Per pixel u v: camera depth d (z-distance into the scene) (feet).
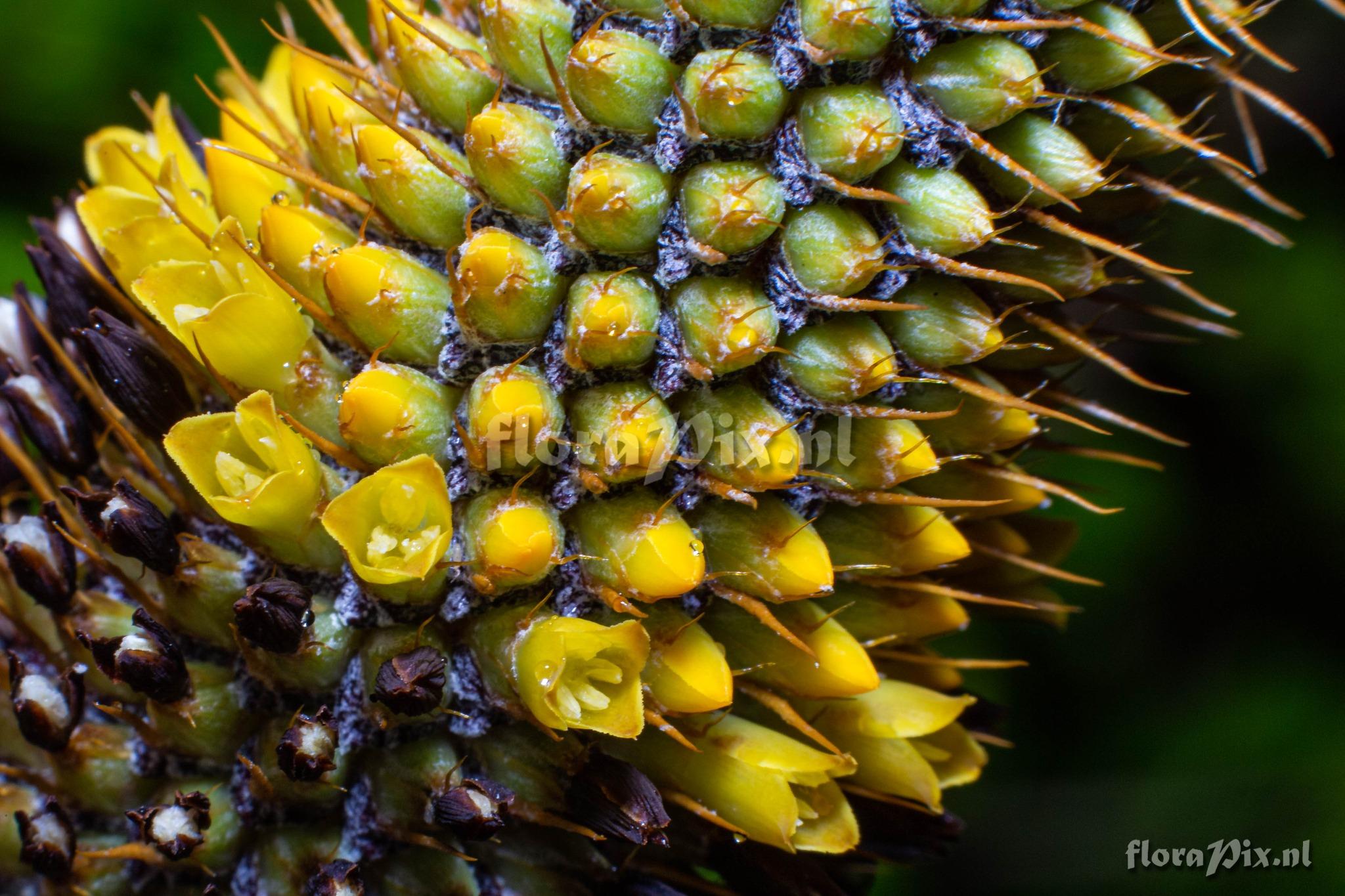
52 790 0.54
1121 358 1.12
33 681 0.53
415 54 0.53
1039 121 0.52
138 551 0.52
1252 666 1.10
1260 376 1.10
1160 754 1.08
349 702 0.53
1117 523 1.09
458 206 0.53
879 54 0.51
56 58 0.85
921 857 0.58
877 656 0.55
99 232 0.55
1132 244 0.56
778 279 0.52
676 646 0.53
